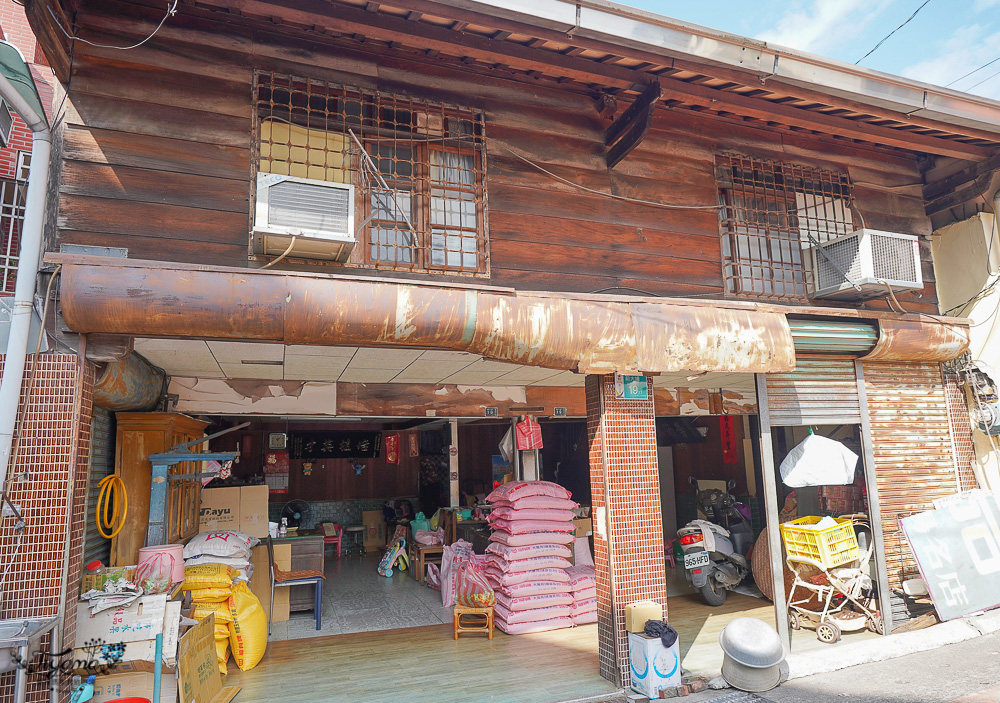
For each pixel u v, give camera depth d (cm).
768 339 538
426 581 843
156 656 384
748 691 461
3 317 363
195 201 410
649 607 470
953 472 673
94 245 382
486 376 643
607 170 556
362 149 439
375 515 1209
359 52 477
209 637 456
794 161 654
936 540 597
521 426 693
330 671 509
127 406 492
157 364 536
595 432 507
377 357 518
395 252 457
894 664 511
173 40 422
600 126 560
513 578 628
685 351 503
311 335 394
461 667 517
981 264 692
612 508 486
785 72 507
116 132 399
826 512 849
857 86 534
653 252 560
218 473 690
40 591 342
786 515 865
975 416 692
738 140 627
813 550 605
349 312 395
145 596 399
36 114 355
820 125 592
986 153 666
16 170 559
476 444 1241
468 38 448
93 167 391
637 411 506
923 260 725
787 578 689
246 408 619
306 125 451
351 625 650
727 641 477
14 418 343
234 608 518
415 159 491
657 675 450
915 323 643
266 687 475
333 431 1230
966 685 452
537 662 528
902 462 648
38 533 346
